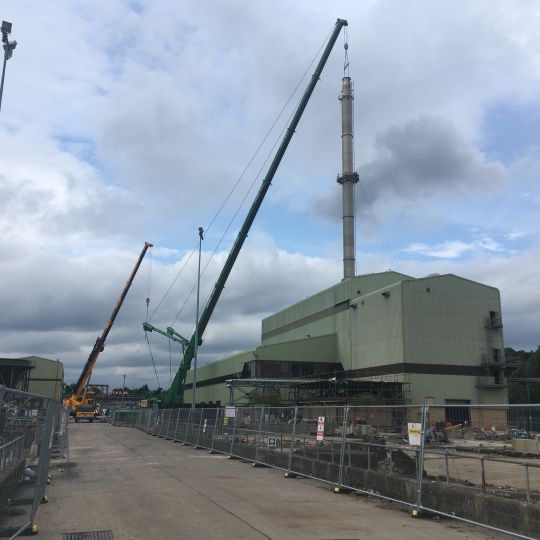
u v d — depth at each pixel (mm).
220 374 90938
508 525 8695
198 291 48000
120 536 8586
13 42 23188
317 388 61750
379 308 62406
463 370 58781
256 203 68062
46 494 12438
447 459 10453
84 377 95500
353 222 79938
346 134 83250
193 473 16891
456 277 60719
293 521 9734
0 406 7422
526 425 8844
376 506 11422
